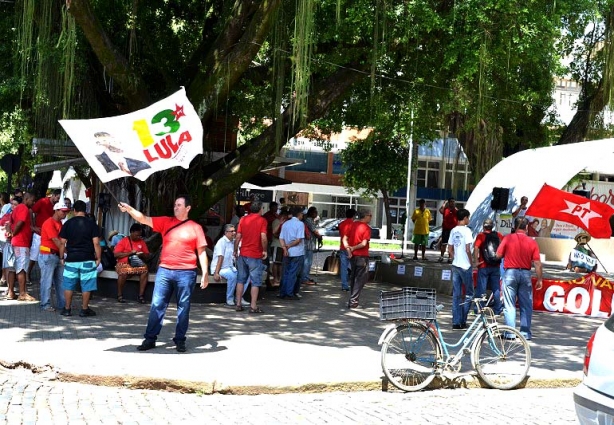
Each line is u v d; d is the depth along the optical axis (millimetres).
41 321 12641
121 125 12617
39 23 15070
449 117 27562
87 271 13273
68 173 37688
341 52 17328
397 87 21109
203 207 16750
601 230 17375
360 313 15359
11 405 7836
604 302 16250
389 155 38125
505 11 16375
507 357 9938
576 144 24859
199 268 16703
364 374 9602
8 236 15273
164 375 8984
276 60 16812
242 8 16359
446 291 19734
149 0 18828
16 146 30609
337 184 59219
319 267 26625
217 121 21844
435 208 57094
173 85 17375
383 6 16109
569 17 21672
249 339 11875
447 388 9664
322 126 25281
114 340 11227
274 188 56438
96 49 14953
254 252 14734
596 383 6125
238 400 8711
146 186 16516
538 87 25188
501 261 14289
